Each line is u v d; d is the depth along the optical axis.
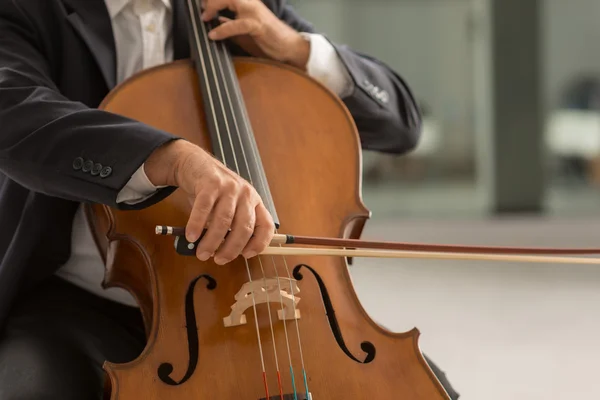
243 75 1.95
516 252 1.74
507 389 3.23
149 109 1.83
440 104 7.04
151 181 1.55
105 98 1.80
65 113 1.62
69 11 1.92
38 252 1.81
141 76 1.86
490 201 7.14
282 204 1.80
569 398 3.12
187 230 1.45
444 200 7.12
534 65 7.05
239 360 1.54
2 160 1.61
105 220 1.70
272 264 1.66
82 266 1.90
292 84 1.96
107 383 1.55
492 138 7.09
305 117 1.92
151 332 1.56
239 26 1.97
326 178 1.86
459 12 6.99
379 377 1.58
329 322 1.63
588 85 7.04
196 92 1.88
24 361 1.61
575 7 7.00
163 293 1.61
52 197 1.79
